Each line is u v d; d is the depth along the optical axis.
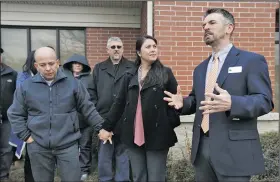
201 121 2.51
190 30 5.17
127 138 3.03
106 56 7.04
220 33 2.40
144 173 3.06
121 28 7.05
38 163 2.85
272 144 4.40
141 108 2.94
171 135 2.99
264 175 3.97
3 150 4.09
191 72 5.19
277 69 5.60
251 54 2.34
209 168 2.53
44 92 2.80
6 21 6.76
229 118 2.33
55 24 6.92
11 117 2.84
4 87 4.01
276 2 5.17
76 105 2.99
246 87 2.30
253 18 5.18
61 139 2.80
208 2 5.15
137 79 2.99
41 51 2.74
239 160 2.29
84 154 4.21
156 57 2.96
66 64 4.16
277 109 5.34
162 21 5.14
